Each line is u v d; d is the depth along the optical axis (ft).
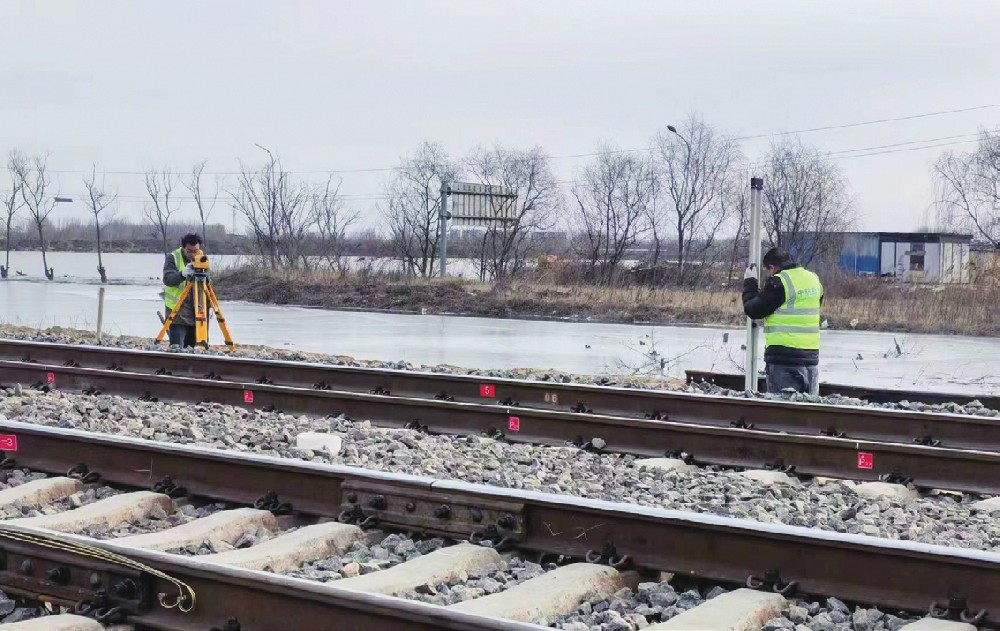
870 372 69.62
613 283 134.00
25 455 28.30
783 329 42.11
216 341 83.46
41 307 121.08
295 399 39.14
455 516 21.86
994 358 79.61
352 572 19.66
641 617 17.44
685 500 25.84
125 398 42.14
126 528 23.25
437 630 14.99
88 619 17.08
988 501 26.71
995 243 193.06
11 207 236.84
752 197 42.75
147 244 407.23
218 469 25.20
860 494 27.02
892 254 199.00
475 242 170.19
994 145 193.47
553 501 20.92
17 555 18.90
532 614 17.38
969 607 17.26
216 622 16.85
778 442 30.35
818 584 18.53
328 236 184.44
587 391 38.86
